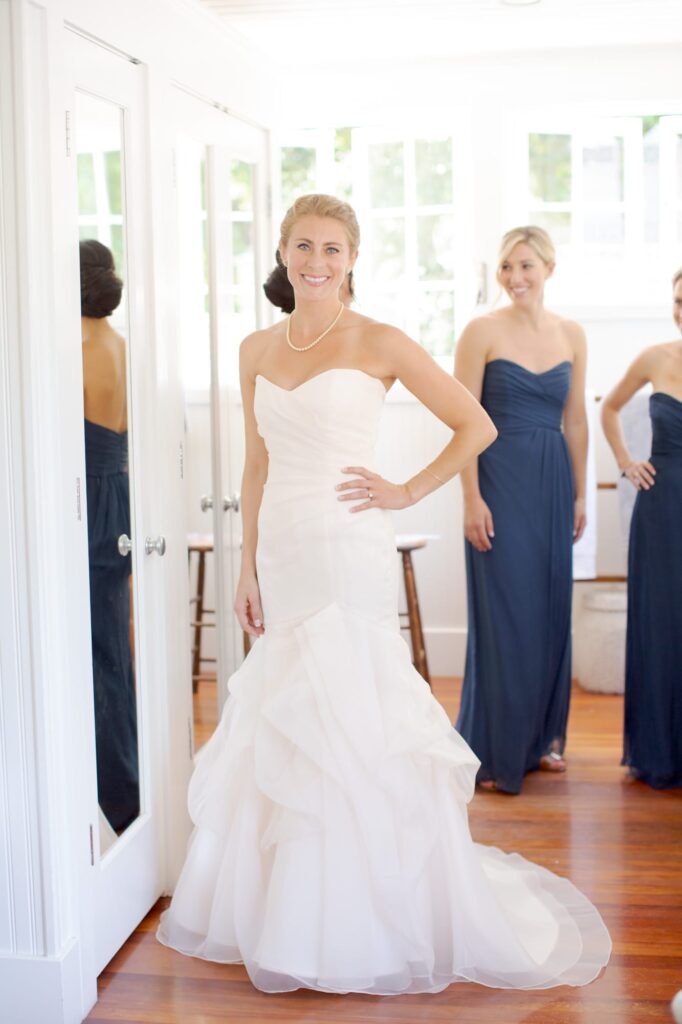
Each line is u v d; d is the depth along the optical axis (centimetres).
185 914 276
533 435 386
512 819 364
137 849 289
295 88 514
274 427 267
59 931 245
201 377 339
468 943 262
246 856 263
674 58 499
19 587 238
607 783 398
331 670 258
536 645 389
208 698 344
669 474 392
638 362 405
